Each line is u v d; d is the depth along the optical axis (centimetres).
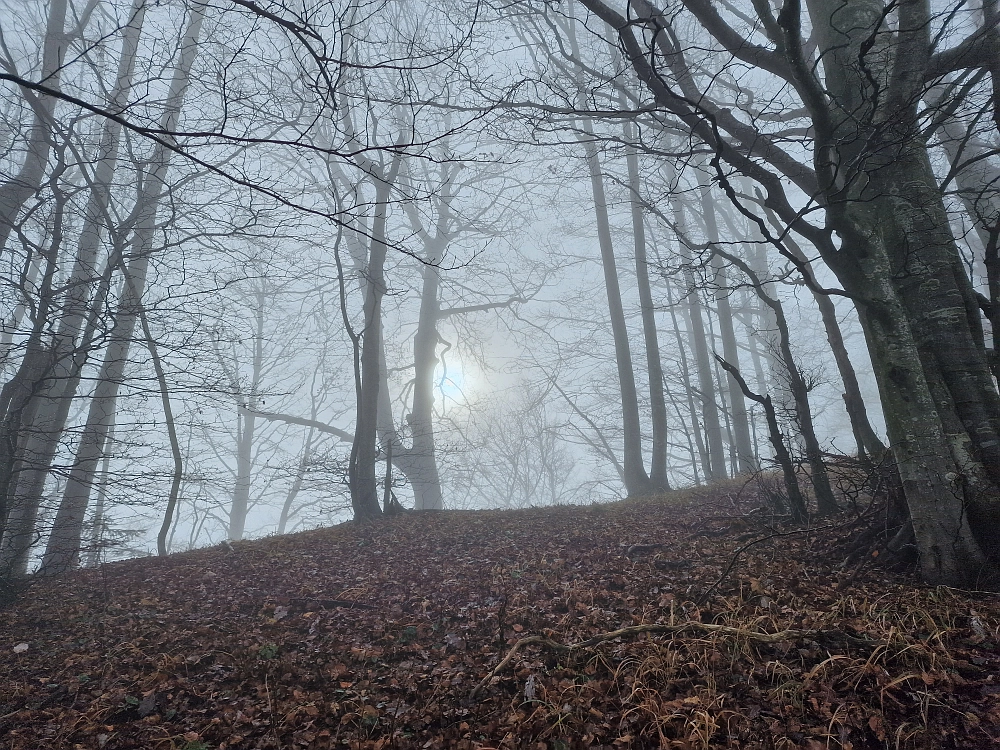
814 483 782
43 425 1204
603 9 590
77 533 1280
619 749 344
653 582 618
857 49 618
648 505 1202
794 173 712
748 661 412
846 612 473
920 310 568
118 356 1355
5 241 1095
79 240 1294
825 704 356
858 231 548
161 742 398
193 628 620
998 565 489
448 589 712
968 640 402
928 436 521
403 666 495
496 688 433
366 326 1377
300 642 569
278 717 421
